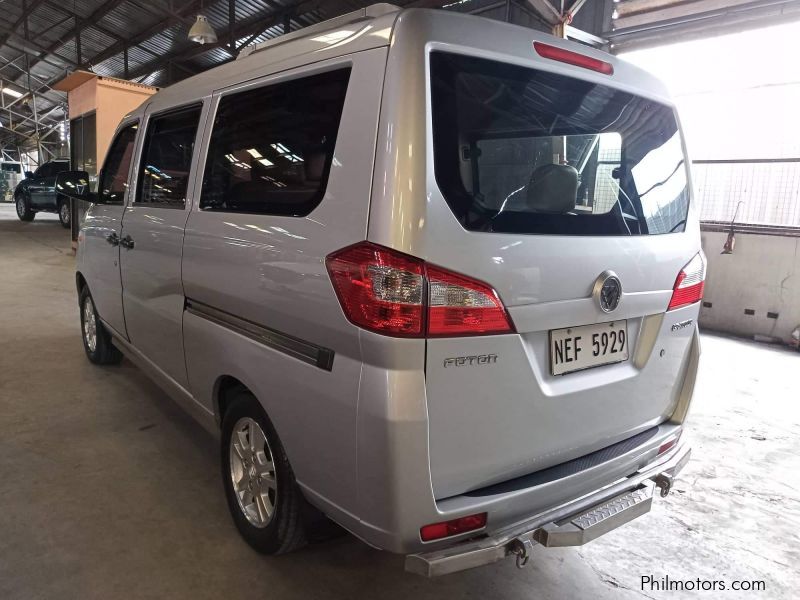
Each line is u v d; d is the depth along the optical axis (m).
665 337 1.97
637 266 1.81
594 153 1.76
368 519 1.48
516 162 1.55
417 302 1.37
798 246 5.62
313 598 1.94
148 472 2.71
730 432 3.54
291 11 11.28
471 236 1.43
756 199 6.12
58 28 16.94
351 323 1.46
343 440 1.51
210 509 2.42
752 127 6.10
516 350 1.52
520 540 1.54
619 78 1.86
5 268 8.27
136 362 3.24
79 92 9.94
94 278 3.67
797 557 2.30
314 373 1.59
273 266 1.74
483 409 1.49
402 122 1.39
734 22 5.68
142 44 16.09
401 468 1.39
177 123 2.56
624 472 1.86
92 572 2.01
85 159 10.14
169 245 2.44
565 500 1.69
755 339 5.91
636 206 1.88
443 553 1.45
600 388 1.75
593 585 2.09
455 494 1.50
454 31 1.47
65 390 3.69
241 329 1.96
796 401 4.11
